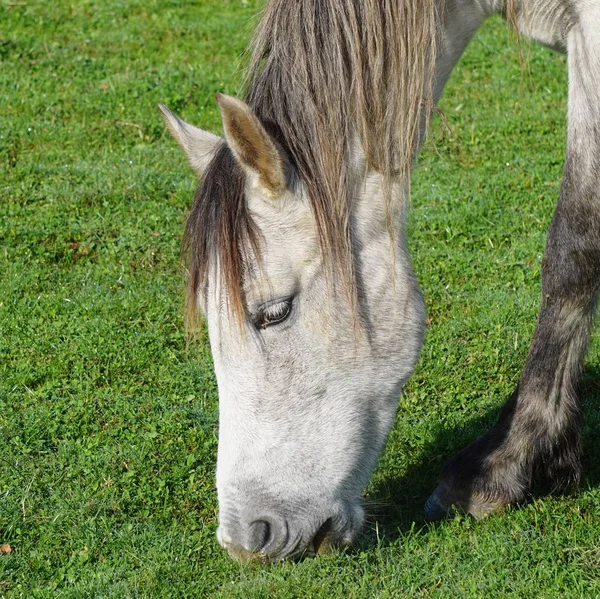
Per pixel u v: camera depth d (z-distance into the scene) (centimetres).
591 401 779
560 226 613
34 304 941
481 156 1223
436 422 755
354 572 590
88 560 630
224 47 1608
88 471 712
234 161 517
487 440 652
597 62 573
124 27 1706
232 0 1825
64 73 1503
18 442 744
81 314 930
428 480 695
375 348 562
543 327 632
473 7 598
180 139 566
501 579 577
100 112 1364
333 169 520
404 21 528
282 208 520
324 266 527
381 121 537
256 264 516
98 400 801
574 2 580
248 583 579
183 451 734
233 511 549
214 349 533
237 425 544
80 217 1099
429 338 867
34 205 1126
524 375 644
